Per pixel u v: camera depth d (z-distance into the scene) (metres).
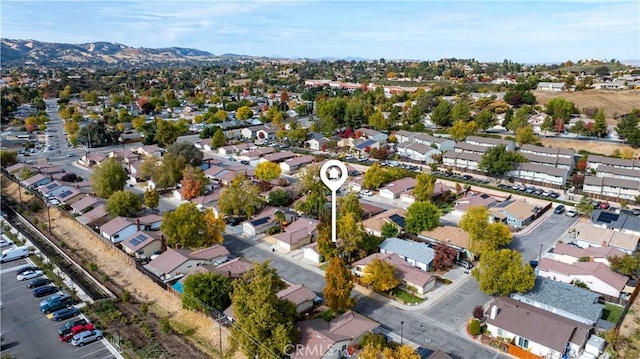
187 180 98.06
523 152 123.19
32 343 51.03
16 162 128.88
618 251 66.25
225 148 144.00
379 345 42.19
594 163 115.00
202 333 52.34
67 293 61.72
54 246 78.12
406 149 134.62
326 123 158.25
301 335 47.84
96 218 83.38
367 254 69.94
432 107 192.12
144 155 138.75
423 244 70.19
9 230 84.44
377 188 103.25
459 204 89.44
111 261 71.50
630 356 47.53
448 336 50.56
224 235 79.88
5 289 62.94
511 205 86.00
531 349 47.41
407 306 56.81
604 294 58.69
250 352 44.84
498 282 55.69
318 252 68.94
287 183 106.81
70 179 111.81
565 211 90.50
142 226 79.25
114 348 50.28
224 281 55.62
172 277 63.78
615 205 93.44
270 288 47.31
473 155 120.19
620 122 145.12
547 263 64.12
